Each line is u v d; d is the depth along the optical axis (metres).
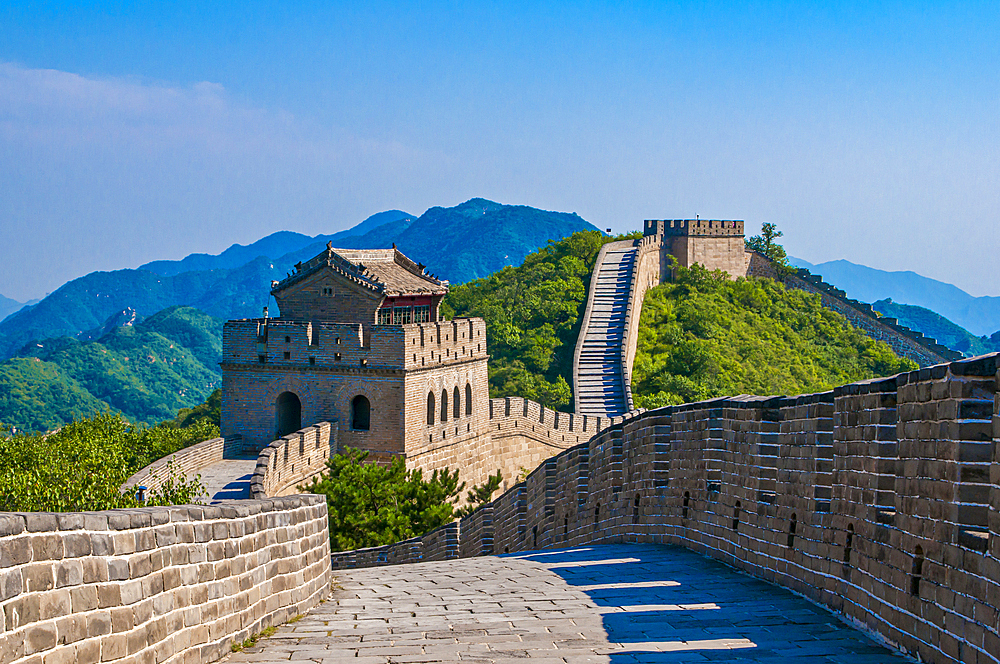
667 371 98.31
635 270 111.00
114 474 36.72
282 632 13.27
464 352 57.84
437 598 15.84
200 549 11.41
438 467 54.09
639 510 23.39
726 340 108.75
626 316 101.31
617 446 25.09
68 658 8.70
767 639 12.25
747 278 129.88
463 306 117.56
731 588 15.99
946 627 10.73
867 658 11.36
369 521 37.22
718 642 12.07
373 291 52.75
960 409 10.70
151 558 10.21
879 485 12.70
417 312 58.44
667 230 127.25
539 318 107.19
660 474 22.44
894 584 12.05
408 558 35.03
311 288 53.91
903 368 112.44
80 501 30.12
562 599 15.24
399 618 14.03
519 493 32.78
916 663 11.17
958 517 10.64
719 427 19.47
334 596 16.58
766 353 108.00
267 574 13.52
